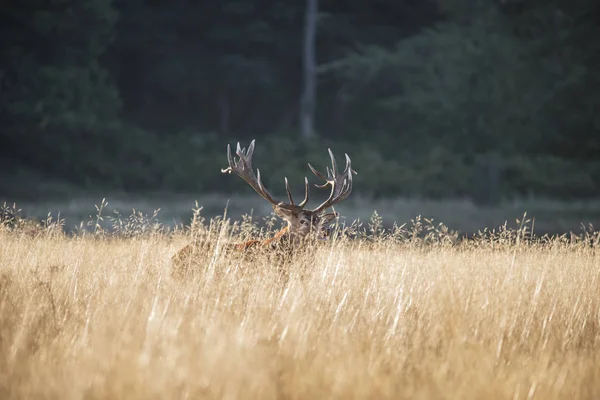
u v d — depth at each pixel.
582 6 76.50
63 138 68.12
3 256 14.31
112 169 68.44
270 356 9.34
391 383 8.94
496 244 16.19
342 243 14.54
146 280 12.47
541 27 77.00
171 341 9.31
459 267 14.45
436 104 78.00
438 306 12.15
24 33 68.50
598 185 73.81
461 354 10.03
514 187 72.00
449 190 70.75
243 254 13.88
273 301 11.85
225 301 11.50
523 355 10.66
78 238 16.12
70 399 8.08
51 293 11.34
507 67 76.12
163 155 72.12
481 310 11.85
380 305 12.00
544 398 9.24
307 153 74.19
